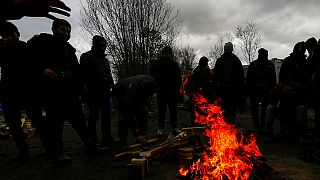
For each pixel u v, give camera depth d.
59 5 0.93
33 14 0.90
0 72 4.98
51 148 5.32
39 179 4.18
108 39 16.02
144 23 16.02
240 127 8.40
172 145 4.99
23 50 4.53
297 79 6.53
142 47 16.11
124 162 4.86
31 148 6.35
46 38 4.65
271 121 6.35
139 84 5.58
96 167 4.65
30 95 5.13
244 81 8.22
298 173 3.99
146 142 5.75
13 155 5.71
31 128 8.19
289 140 6.30
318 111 6.11
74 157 5.36
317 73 6.01
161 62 7.30
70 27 4.81
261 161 3.98
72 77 4.87
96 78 5.58
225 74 7.59
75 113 5.02
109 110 5.93
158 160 4.71
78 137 7.88
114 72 16.97
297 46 6.60
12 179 4.23
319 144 5.64
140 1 15.79
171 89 7.27
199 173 3.68
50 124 4.74
